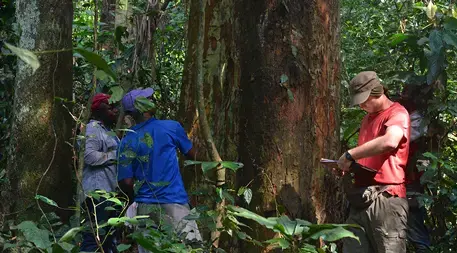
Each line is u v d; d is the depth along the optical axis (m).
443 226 4.73
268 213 4.19
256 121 4.23
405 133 4.06
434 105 4.48
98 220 4.61
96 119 4.86
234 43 4.39
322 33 4.31
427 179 4.36
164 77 6.46
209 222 3.78
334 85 4.44
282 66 4.21
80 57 6.15
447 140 4.96
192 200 4.58
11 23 5.10
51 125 4.50
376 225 4.11
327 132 4.38
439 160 4.45
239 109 4.34
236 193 4.30
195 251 3.57
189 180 4.64
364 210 4.17
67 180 4.60
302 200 4.24
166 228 3.61
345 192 4.50
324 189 4.34
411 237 4.54
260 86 4.22
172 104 6.24
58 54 4.53
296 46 4.22
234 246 4.24
